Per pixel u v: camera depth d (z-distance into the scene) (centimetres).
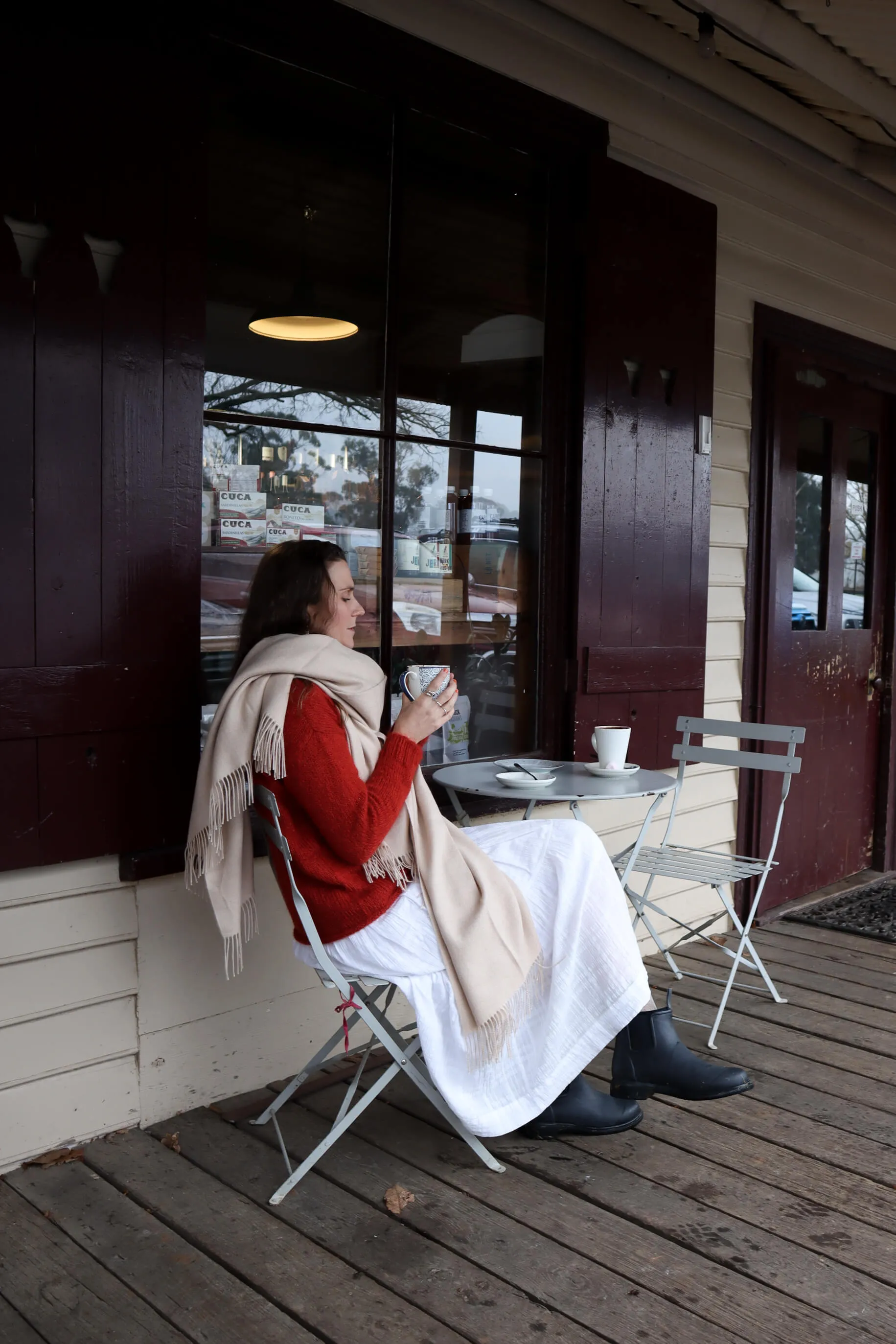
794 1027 341
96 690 246
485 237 343
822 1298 204
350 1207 233
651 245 379
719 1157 256
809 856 507
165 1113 273
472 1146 246
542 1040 241
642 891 409
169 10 251
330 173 304
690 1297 203
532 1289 205
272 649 240
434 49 313
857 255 507
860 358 514
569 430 364
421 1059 304
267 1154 255
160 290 253
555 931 243
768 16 326
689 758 365
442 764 341
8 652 233
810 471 494
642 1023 268
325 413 307
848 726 527
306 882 237
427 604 336
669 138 401
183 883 271
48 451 236
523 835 255
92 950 257
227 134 281
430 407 333
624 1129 263
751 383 453
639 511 382
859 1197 239
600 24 357
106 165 242
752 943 436
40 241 233
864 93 369
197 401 261
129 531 250
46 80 231
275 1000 293
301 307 300
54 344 236
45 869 247
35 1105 250
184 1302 202
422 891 237
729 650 455
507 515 356
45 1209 232
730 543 450
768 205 453
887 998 369
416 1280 208
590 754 371
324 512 309
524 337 356
